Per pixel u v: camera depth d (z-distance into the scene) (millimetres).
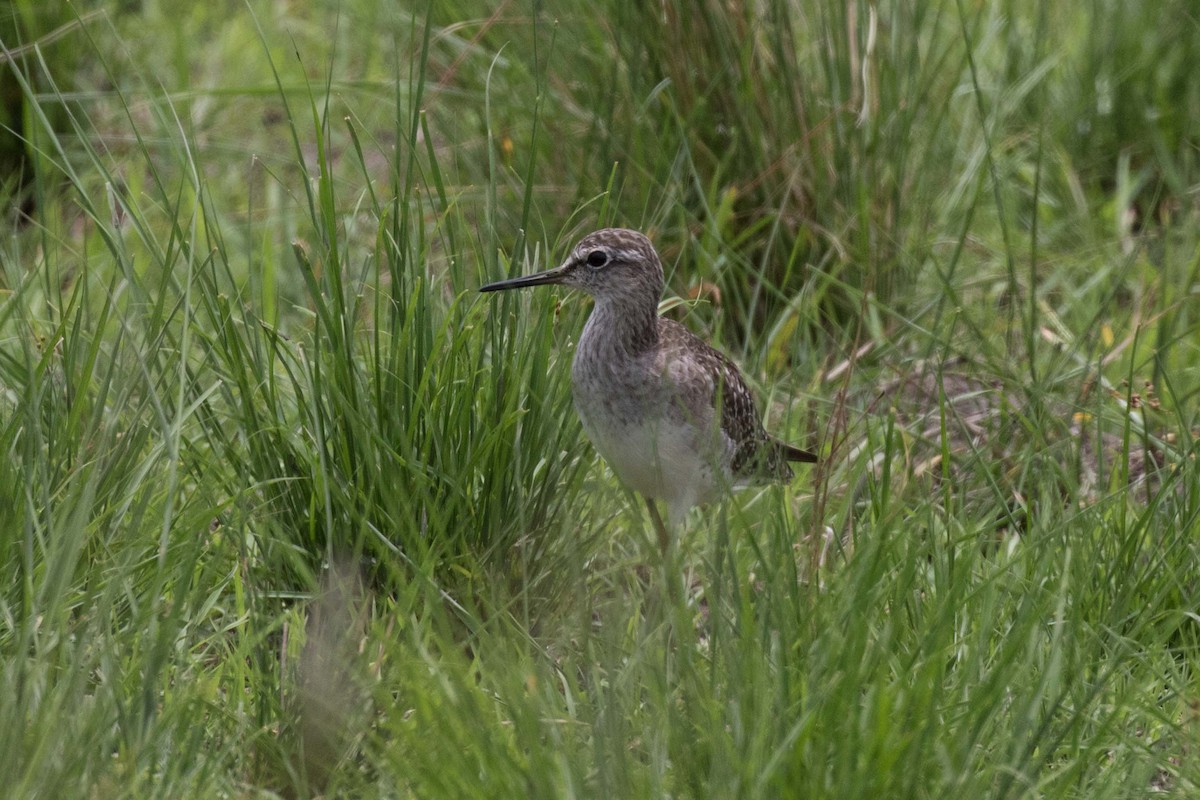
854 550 9195
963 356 12062
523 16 13547
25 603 8016
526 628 8727
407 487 9242
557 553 9500
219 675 8344
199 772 7598
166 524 8070
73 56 15469
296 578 9320
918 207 13883
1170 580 9328
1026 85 15094
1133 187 14945
